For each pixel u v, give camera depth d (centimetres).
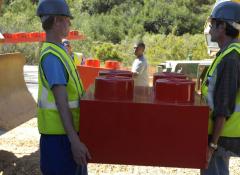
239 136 399
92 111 340
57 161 377
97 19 4269
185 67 1007
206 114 333
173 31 4228
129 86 348
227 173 423
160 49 3234
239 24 394
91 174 636
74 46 3403
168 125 336
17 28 3378
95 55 3169
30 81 1823
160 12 4375
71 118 360
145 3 4581
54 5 370
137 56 909
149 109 336
